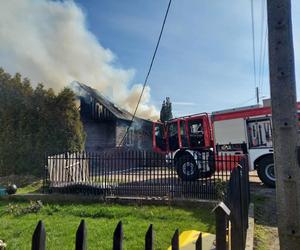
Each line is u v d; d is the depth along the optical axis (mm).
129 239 6199
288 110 2787
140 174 10875
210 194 9781
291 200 2730
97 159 11516
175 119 14562
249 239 5629
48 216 8438
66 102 19141
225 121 13398
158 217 8086
